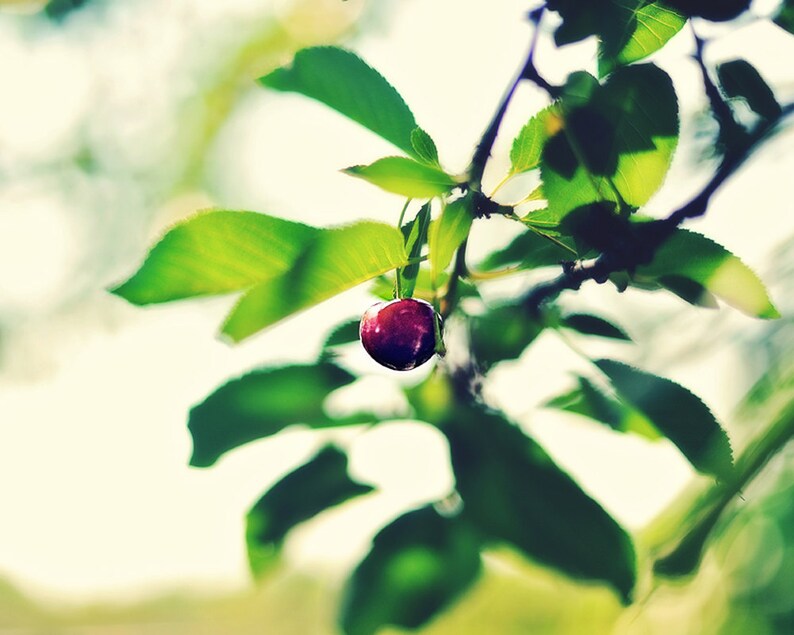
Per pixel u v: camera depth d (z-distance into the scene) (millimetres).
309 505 447
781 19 434
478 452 426
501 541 415
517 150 409
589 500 417
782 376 500
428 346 423
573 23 416
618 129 408
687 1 421
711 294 418
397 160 388
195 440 441
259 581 448
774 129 447
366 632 438
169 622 2213
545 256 433
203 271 389
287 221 389
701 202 436
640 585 421
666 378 409
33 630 2322
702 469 404
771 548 525
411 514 443
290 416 444
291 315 395
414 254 396
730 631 519
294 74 418
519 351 446
